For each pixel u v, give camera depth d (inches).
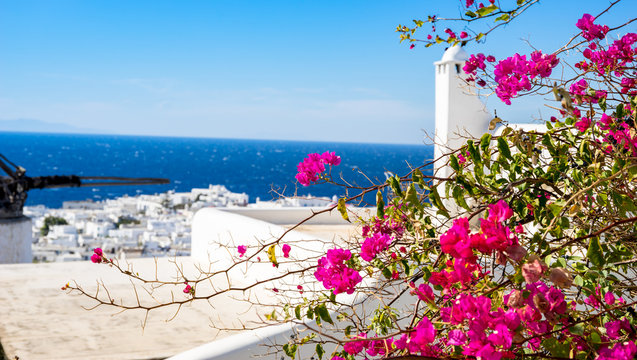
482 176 77.1
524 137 81.3
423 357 67.1
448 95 268.2
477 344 58.0
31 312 193.3
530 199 77.2
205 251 267.3
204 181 4564.5
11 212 352.8
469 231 60.8
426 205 83.5
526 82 80.3
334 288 82.9
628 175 72.3
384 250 81.1
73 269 256.8
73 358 154.5
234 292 217.2
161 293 218.2
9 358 153.9
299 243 189.2
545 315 58.4
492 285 66.6
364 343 85.1
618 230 76.7
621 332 70.2
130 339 169.5
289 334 119.3
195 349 114.3
